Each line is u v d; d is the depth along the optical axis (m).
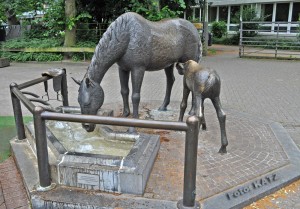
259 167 3.18
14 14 16.12
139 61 3.72
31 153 3.46
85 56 13.13
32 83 3.86
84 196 2.62
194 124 2.24
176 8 13.40
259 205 2.68
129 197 2.62
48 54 13.10
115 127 3.88
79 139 3.65
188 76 3.42
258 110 5.60
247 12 20.88
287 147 3.69
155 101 5.75
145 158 2.89
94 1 13.55
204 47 15.38
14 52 13.32
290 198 2.79
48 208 2.60
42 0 13.96
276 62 12.96
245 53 16.02
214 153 3.48
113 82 8.72
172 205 2.50
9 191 2.92
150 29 3.77
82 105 3.32
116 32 3.54
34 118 2.55
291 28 20.62
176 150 3.52
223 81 8.70
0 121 4.97
